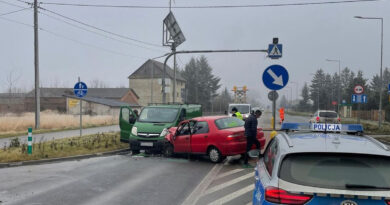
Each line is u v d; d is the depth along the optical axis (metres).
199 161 12.11
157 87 74.94
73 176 9.58
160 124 14.11
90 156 13.33
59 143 15.32
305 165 3.59
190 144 12.19
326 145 3.84
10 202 7.00
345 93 78.69
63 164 11.62
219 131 11.52
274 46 13.19
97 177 9.43
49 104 63.97
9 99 61.25
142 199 7.23
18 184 8.61
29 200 7.15
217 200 7.12
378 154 3.52
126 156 13.52
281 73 11.00
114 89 73.56
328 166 3.54
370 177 3.40
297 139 4.25
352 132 4.77
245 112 31.61
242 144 11.41
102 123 32.38
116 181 8.94
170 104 17.09
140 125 14.11
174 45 24.23
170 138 13.20
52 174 9.88
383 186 3.32
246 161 11.20
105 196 7.46
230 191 7.87
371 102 51.66
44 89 73.38
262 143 12.27
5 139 18.66
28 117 29.00
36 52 25.50
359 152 3.56
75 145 14.78
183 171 10.28
